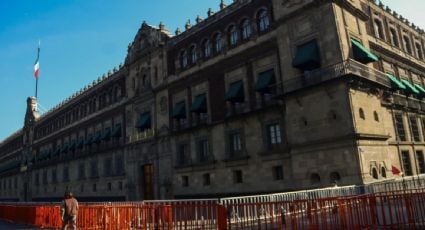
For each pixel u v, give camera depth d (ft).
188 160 131.54
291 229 41.50
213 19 126.62
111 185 179.32
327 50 88.07
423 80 139.74
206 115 127.13
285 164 97.50
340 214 39.01
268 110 102.58
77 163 218.79
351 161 79.41
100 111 198.90
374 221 38.81
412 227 38.93
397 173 90.12
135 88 167.22
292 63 92.79
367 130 84.33
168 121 143.02
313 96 88.99
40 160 271.69
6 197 344.08
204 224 46.55
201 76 130.00
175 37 144.25
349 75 80.89
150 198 150.82
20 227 75.87
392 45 122.83
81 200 207.31
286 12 98.53
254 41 110.22
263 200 59.16
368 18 102.22
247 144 109.40
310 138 88.48
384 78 98.22
